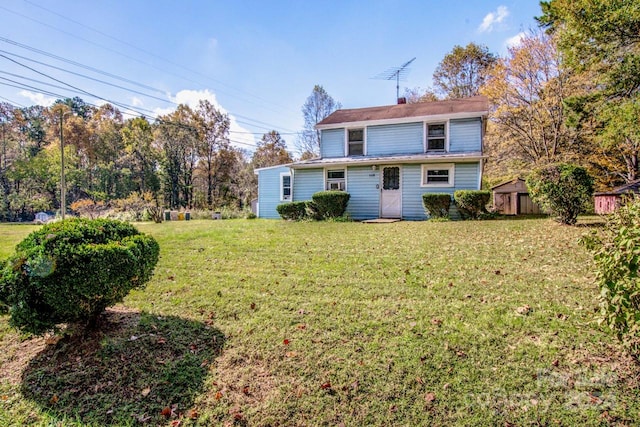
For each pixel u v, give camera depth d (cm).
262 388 252
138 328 338
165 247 729
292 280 486
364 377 259
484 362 270
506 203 1602
